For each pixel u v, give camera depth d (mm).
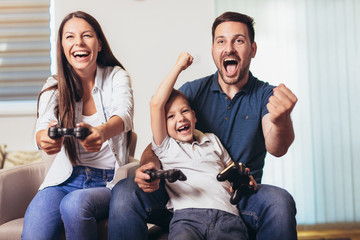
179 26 3451
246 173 1421
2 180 1771
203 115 1653
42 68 3480
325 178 3385
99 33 1732
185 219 1389
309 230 3383
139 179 1382
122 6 3441
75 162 1647
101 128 1426
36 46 3477
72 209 1464
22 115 3346
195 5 3449
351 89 3389
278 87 1355
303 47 3377
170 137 1558
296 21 3371
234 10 3365
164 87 1497
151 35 3453
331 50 3387
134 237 1394
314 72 3381
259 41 3367
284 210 1394
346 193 3398
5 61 3477
